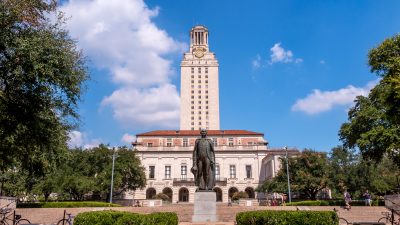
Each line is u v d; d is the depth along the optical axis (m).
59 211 32.66
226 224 14.51
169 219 11.68
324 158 50.12
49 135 18.14
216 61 122.19
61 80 16.69
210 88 119.75
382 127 29.56
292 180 51.16
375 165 36.62
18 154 19.02
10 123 16.73
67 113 18.28
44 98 16.73
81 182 48.84
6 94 16.14
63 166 50.81
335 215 11.13
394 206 30.56
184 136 89.88
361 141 30.12
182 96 119.19
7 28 15.23
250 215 11.61
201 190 16.70
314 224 10.75
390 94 20.80
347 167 47.41
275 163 71.38
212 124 116.56
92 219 9.87
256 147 86.31
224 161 85.94
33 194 47.72
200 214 16.16
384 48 30.05
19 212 31.48
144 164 86.06
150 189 84.94
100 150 57.12
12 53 15.20
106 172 54.22
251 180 84.19
